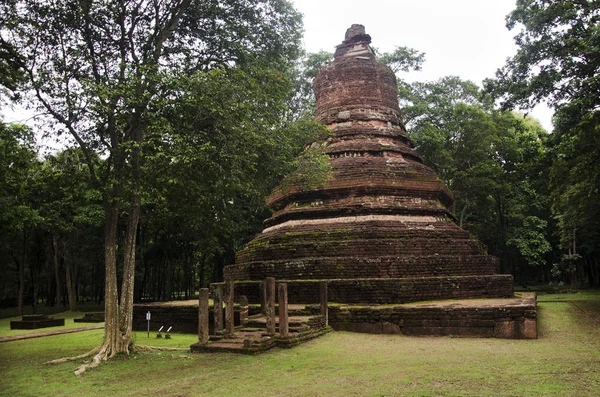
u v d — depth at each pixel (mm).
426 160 37281
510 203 42938
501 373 9695
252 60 16719
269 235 23469
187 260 46844
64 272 48844
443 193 24172
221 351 13172
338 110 26297
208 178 13805
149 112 12570
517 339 14328
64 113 14312
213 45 16641
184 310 20391
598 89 20266
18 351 15773
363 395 8297
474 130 36906
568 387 8438
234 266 23500
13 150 17500
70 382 10445
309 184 17906
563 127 22359
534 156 36594
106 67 15094
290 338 13641
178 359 12570
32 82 14008
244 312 16547
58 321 26125
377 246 20562
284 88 16984
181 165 12734
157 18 15273
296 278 20750
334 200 23250
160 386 9688
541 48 21766
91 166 14555
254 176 15406
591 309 23234
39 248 44375
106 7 14867
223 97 13391
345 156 24531
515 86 22953
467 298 19203
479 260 21469
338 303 18922
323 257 20828
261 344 13000
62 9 14539
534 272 66562
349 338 15219
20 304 40344
